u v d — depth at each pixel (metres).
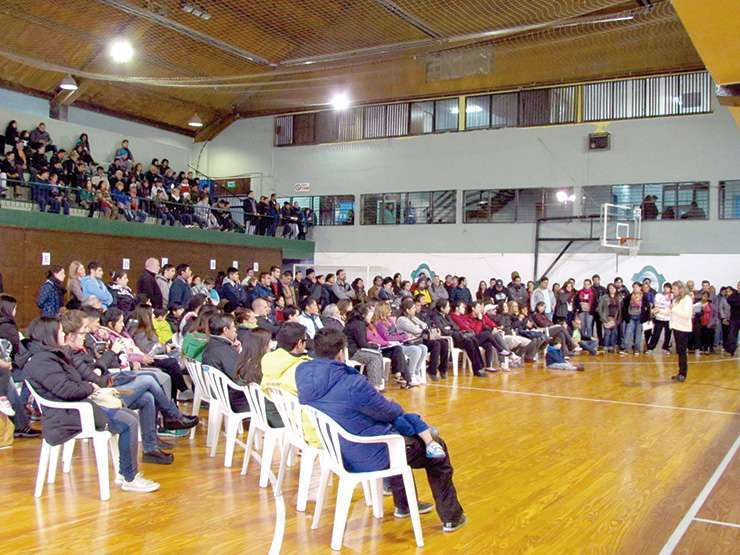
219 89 19.45
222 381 5.36
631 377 11.06
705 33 3.22
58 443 4.45
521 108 18.50
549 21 11.81
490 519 4.21
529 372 11.70
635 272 17.16
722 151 16.44
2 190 12.86
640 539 3.88
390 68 17.77
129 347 6.54
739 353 15.06
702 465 5.55
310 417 3.89
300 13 12.74
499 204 18.69
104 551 3.59
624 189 17.38
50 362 4.44
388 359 9.73
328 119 20.81
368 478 3.72
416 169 19.69
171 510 4.26
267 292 12.95
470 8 11.61
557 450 6.04
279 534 3.13
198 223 16.83
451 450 6.01
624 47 16.00
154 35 14.66
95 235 14.02
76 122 18.16
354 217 20.44
